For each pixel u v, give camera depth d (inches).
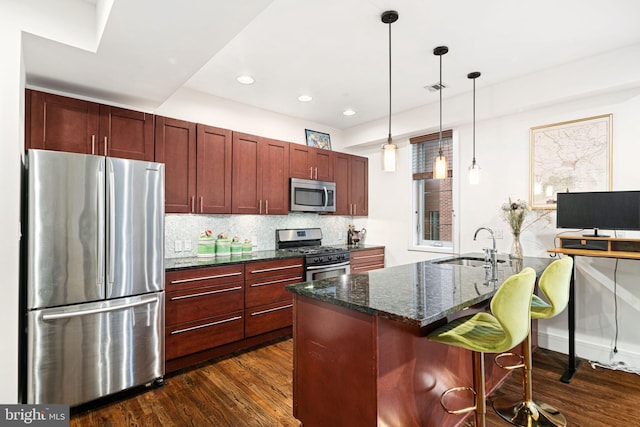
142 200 95.5
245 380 101.0
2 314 70.0
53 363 80.3
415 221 172.7
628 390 93.6
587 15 83.1
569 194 109.2
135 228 93.8
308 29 89.1
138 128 111.4
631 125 105.4
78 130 99.0
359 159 190.4
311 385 70.1
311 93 136.6
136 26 69.7
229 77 120.9
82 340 84.4
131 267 92.9
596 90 105.5
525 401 80.3
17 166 71.5
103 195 88.1
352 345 60.8
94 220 86.5
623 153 106.9
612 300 110.0
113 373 89.1
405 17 83.7
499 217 136.2
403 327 62.1
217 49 79.3
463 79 123.1
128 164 92.8
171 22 68.4
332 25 87.2
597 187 111.8
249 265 124.8
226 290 117.8
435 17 83.8
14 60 70.6
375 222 189.6
